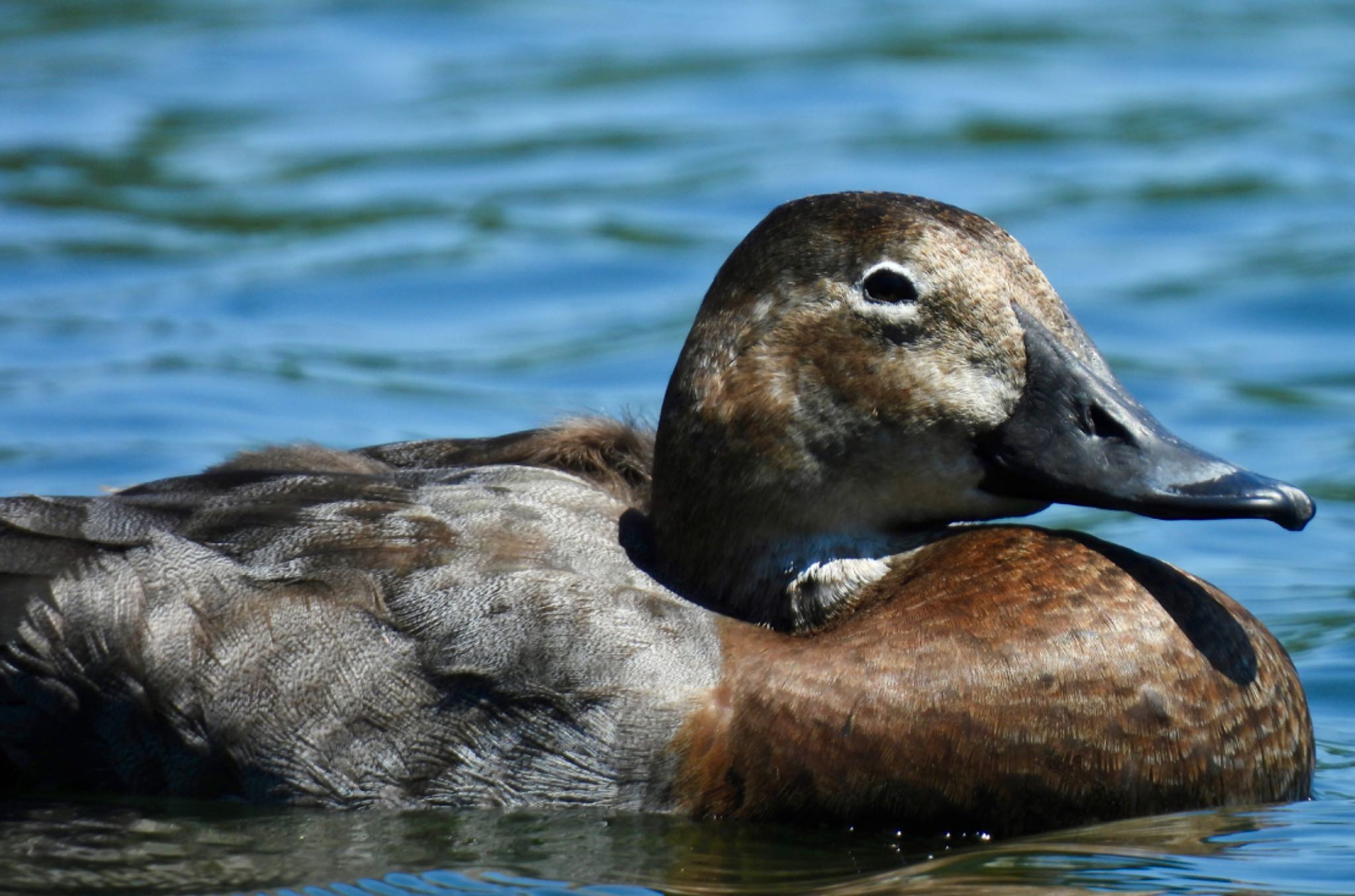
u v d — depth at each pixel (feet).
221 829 28.19
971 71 79.92
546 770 28.55
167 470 45.29
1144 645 27.96
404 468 33.73
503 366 53.83
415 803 28.78
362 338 56.13
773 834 27.99
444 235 63.57
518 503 30.60
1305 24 86.07
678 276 60.03
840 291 29.40
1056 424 29.19
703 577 30.22
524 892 25.84
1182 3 89.20
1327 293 57.62
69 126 74.08
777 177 67.77
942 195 66.18
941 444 29.55
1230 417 50.01
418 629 28.94
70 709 29.68
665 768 28.32
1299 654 36.86
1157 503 28.22
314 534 29.94
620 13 88.74
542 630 28.78
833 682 28.02
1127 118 73.97
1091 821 27.91
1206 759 28.09
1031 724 27.55
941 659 27.89
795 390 29.48
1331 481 45.98
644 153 71.00
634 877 26.32
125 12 88.12
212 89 78.79
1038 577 28.55
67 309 57.41
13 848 27.50
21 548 30.17
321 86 79.25
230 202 67.00
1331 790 29.99
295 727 28.91
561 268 60.75
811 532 30.04
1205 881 25.66
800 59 81.35
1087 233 63.26
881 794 27.76
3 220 64.75
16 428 47.96
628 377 52.80
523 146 71.87
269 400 50.57
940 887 25.63
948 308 29.27
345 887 26.05
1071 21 86.84
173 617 29.37
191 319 56.95
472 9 88.43
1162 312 57.06
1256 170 68.33
